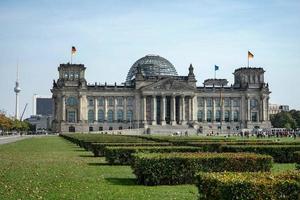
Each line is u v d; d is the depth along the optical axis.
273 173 27.17
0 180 44.88
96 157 76.75
